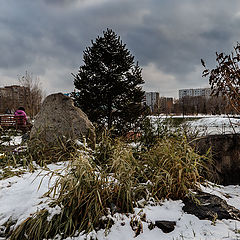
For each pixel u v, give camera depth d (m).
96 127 5.21
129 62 7.78
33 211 2.35
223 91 4.05
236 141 3.87
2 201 2.57
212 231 2.15
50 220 2.23
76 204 2.32
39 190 2.78
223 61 3.88
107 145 3.57
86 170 2.50
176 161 2.96
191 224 2.28
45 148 4.18
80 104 7.26
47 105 4.64
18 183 3.05
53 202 2.41
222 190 3.39
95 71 7.61
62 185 2.42
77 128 4.40
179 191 2.84
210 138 4.03
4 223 2.26
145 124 4.65
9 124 9.80
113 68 7.66
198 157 3.07
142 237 2.12
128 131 6.44
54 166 3.70
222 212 2.47
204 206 2.58
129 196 2.50
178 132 3.97
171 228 2.20
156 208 2.58
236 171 3.79
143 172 3.12
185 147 3.14
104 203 2.44
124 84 7.39
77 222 2.29
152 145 4.06
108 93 7.40
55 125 4.41
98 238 2.12
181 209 2.57
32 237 2.13
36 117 4.70
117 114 7.46
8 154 4.29
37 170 3.52
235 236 2.03
